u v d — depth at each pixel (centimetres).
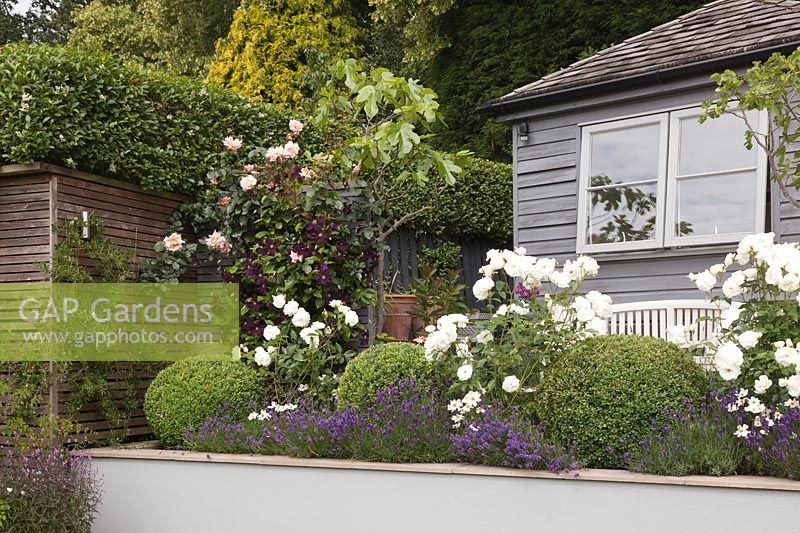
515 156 891
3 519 515
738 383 491
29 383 627
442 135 1692
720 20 845
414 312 799
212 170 759
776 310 485
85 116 647
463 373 528
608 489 461
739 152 747
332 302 689
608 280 822
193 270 779
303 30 1706
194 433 625
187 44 1961
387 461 535
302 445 573
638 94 795
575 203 845
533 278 557
